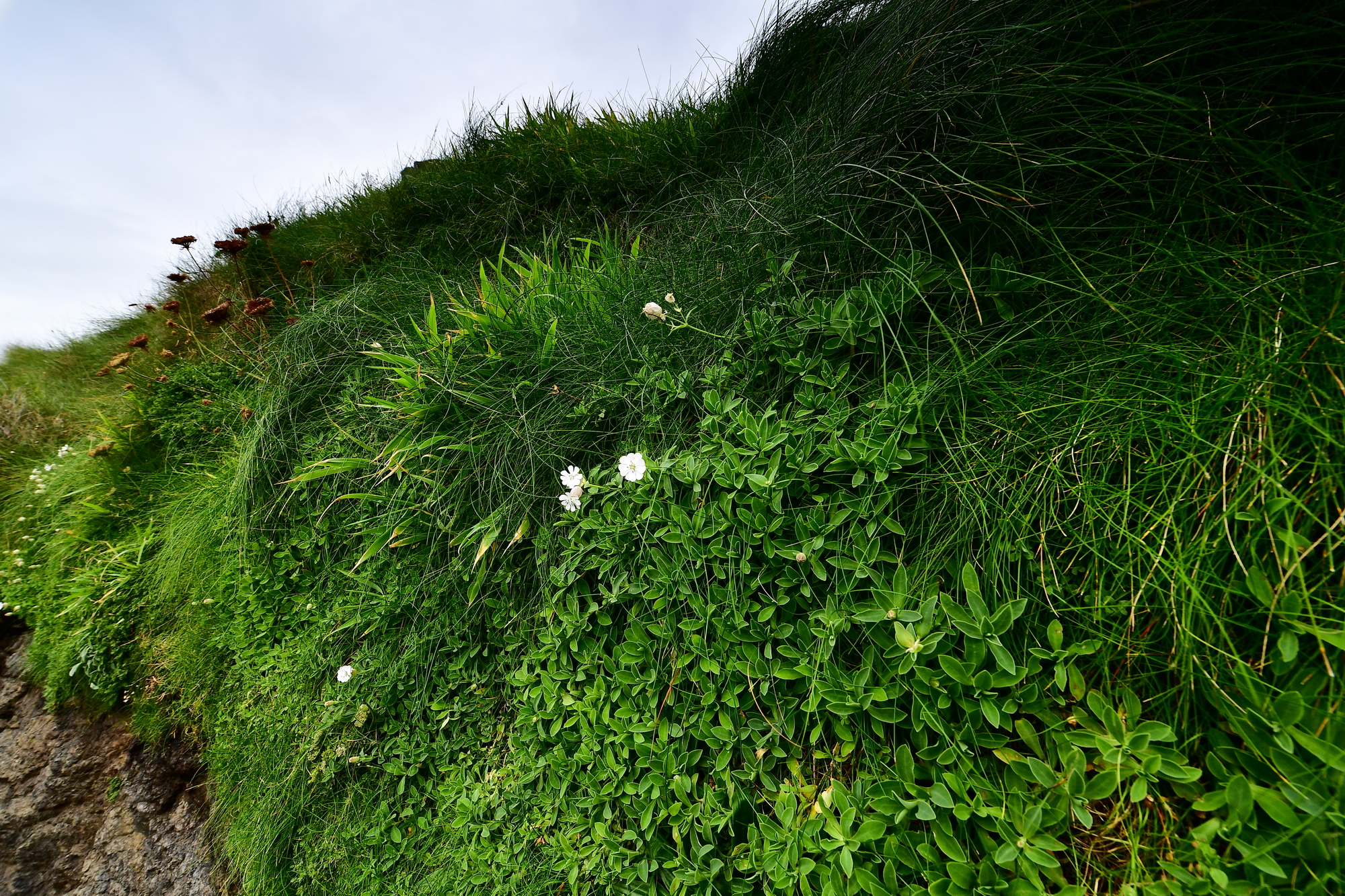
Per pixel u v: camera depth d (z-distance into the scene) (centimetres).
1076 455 129
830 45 282
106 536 379
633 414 205
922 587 135
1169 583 109
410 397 245
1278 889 88
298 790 229
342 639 245
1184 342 126
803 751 145
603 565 177
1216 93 139
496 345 245
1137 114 148
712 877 139
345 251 433
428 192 417
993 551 130
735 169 290
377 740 221
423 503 229
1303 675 95
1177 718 106
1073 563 123
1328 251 113
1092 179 153
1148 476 118
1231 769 98
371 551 232
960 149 174
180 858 270
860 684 132
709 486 165
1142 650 111
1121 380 130
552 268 286
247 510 289
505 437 220
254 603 272
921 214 173
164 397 380
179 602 318
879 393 160
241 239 470
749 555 153
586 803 164
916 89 184
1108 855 106
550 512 204
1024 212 162
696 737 155
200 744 292
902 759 122
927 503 145
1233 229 131
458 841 193
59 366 635
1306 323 109
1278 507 98
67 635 343
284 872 224
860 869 117
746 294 199
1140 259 141
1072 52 161
